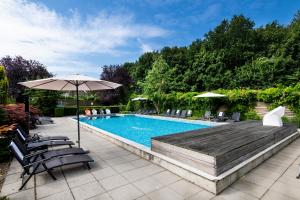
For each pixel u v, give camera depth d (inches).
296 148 241.6
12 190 138.9
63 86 237.3
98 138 317.4
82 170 174.1
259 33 1047.0
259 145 201.3
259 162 186.7
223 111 555.5
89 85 243.8
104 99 970.1
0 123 262.2
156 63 896.9
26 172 150.7
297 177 155.1
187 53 1229.1
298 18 1167.6
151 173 167.2
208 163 144.4
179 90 1075.9
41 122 517.7
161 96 754.2
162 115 684.7
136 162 195.3
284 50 834.8
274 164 186.4
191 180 149.6
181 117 613.0
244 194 131.0
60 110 734.5
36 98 685.3
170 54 1274.6
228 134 229.0
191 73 1086.4
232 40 1122.0
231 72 1002.7
